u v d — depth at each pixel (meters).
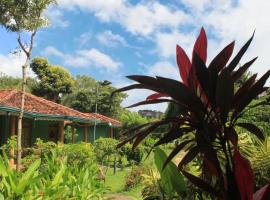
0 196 3.24
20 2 12.08
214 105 2.17
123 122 35.06
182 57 2.53
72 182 4.38
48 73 46.47
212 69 2.24
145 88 2.27
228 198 2.22
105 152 20.72
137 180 13.83
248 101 2.19
